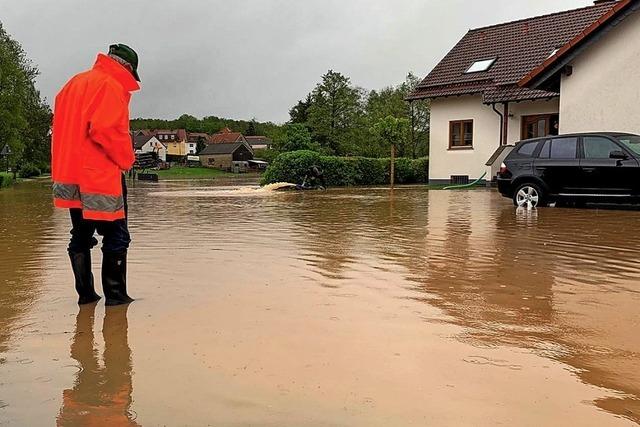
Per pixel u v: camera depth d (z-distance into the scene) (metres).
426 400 2.65
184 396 2.70
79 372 3.00
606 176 11.71
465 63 26.48
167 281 5.10
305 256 6.41
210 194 20.53
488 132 24.59
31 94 68.50
